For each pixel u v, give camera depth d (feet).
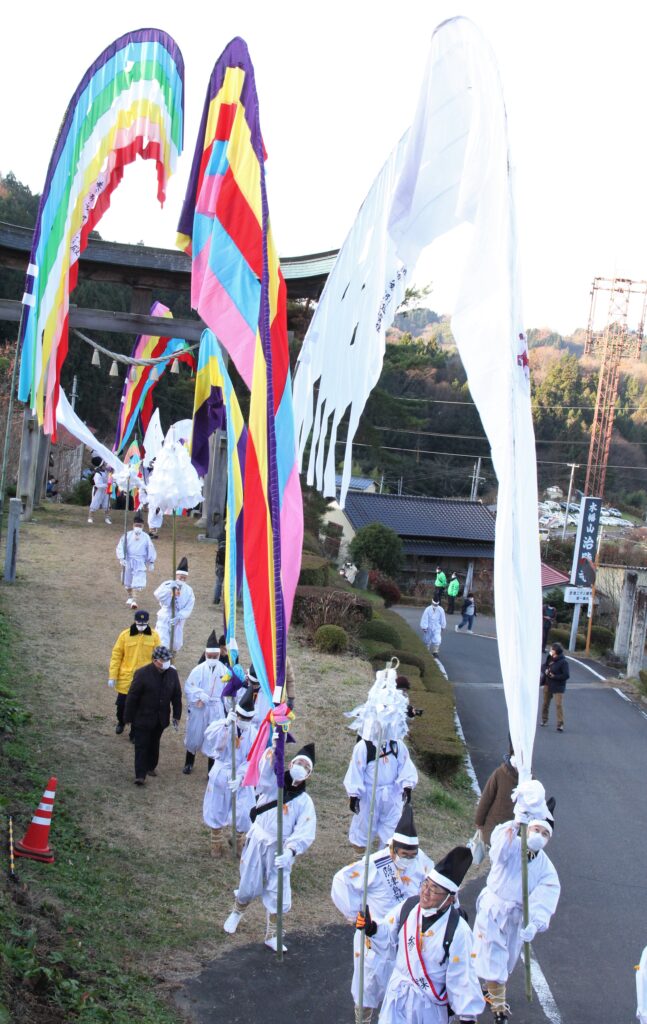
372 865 23.16
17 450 105.40
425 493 226.58
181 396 172.45
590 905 33.63
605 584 146.10
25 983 20.29
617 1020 25.53
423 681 63.10
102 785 34.81
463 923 19.67
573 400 258.57
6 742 35.96
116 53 41.32
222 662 37.91
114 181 42.34
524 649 20.21
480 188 21.09
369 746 31.50
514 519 20.03
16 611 54.65
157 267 80.89
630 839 41.42
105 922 25.61
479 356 20.61
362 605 69.00
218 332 29.40
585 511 108.68
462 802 43.50
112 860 29.45
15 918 23.02
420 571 174.81
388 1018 19.81
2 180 196.24
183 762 38.83
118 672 39.40
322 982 25.21
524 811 22.45
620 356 170.19
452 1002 19.36
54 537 78.74
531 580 20.35
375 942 22.38
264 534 26.32
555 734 60.95
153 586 65.72
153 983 23.67
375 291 26.27
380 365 25.43
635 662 88.17
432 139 22.50
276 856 25.20
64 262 43.14
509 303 19.98
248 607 26.94
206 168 31.89
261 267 28.63
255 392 27.35
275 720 24.67
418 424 116.67
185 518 99.71
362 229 27.78
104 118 41.68
